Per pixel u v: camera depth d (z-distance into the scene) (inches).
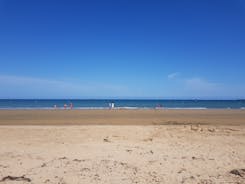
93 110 1504.7
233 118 1029.2
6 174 243.9
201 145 415.5
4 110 1460.4
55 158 314.7
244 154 345.1
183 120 924.6
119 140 466.9
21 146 402.9
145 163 289.9
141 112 1358.3
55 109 1600.6
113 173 246.2
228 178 234.1
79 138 486.3
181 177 237.3
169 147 395.5
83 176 235.9
